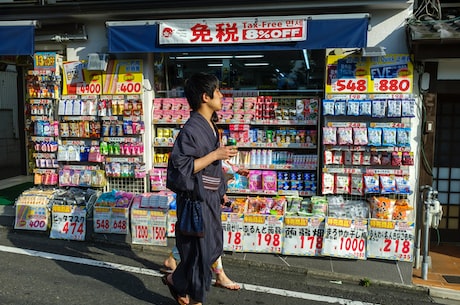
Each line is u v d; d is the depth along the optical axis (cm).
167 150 643
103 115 609
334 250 495
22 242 559
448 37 475
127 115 603
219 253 370
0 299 396
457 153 665
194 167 336
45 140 631
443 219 676
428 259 551
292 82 601
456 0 590
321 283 478
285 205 534
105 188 625
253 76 615
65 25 610
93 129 616
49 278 451
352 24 507
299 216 504
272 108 590
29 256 512
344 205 529
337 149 545
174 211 531
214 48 548
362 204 533
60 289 425
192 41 549
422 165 554
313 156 582
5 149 935
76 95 622
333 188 555
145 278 462
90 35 615
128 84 604
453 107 660
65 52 637
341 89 543
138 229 543
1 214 634
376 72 534
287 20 522
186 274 358
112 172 613
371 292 462
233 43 541
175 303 405
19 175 971
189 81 363
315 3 524
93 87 616
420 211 551
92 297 411
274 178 587
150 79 615
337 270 497
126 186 621
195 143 340
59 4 577
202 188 347
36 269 474
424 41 486
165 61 632
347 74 540
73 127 622
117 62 604
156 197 547
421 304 440
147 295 421
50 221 588
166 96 639
